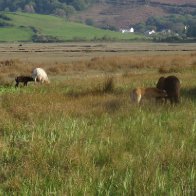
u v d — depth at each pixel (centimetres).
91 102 2444
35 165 1286
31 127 1770
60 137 1566
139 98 2447
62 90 3141
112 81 3128
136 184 1100
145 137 1614
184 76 4116
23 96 2672
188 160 1331
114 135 1642
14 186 1123
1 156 1381
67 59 10175
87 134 1644
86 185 1101
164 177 1162
